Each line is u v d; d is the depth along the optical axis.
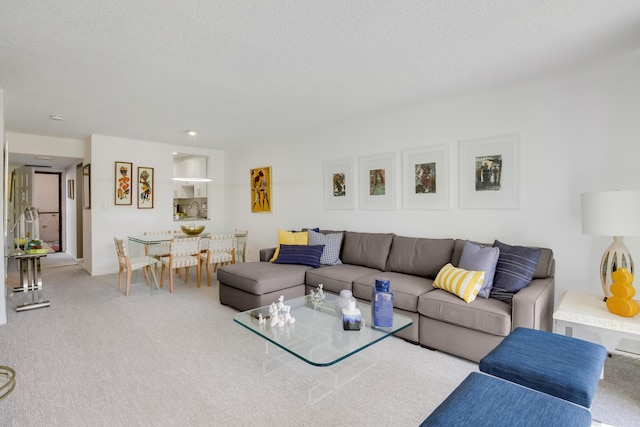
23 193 6.52
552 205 2.86
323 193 4.73
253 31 2.14
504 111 3.11
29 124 4.49
